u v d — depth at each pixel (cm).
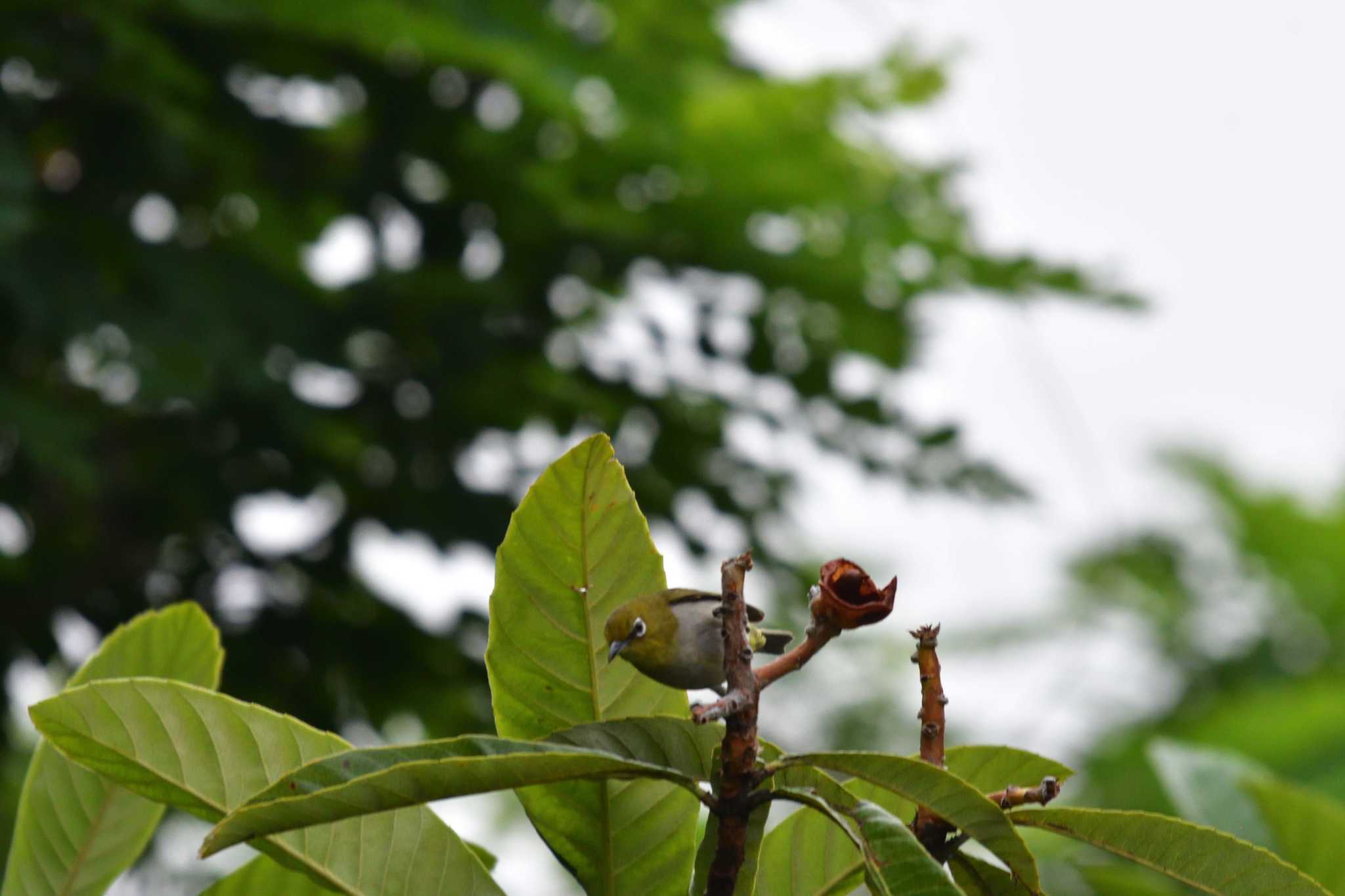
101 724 337
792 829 343
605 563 338
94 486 709
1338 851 374
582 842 340
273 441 843
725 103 876
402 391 891
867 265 918
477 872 341
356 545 867
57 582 807
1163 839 333
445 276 856
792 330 964
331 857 340
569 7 913
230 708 338
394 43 791
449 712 857
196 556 855
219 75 853
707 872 331
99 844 353
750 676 327
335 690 830
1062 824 335
